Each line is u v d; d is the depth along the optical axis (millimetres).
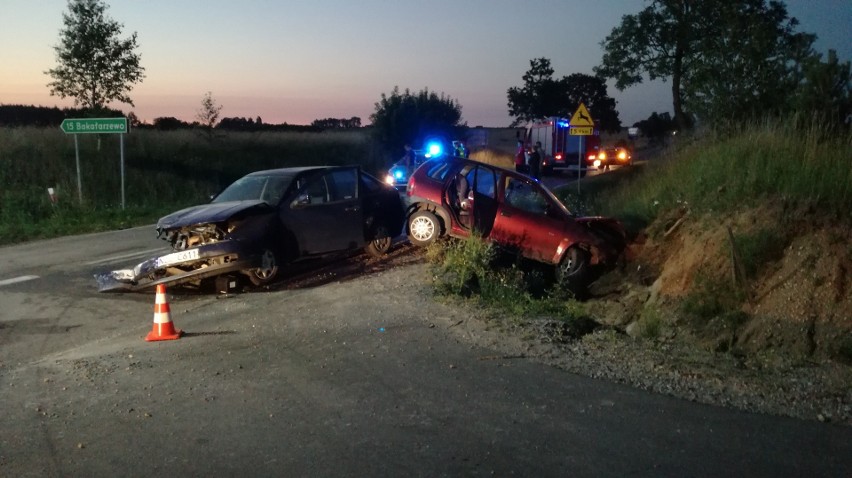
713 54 18062
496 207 13008
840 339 8445
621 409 6148
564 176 42938
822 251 9430
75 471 5023
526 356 7621
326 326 8758
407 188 13430
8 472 5008
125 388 6734
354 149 49375
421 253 13281
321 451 5316
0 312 10258
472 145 55188
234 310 9750
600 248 13000
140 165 31922
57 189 22922
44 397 6539
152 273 10602
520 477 4891
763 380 7102
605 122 64188
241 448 5383
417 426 5762
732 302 9680
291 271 12578
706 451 5316
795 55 16172
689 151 16844
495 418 5922
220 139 42188
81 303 10727
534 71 63438
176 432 5691
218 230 10719
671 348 8484
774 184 11422
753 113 15969
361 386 6695
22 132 31047
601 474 4934
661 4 27250
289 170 12305
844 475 4953
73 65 27109
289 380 6879
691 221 12641
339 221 12359
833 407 6352
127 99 28422
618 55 27891
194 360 7559
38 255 15016
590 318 10297
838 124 12773
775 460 5180
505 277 10977
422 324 8766
